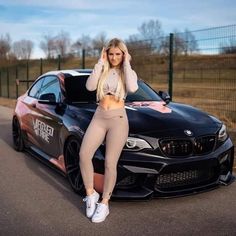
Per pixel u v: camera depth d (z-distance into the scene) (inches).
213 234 159.9
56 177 239.6
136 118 196.2
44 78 280.2
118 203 191.9
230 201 195.2
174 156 183.0
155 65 714.8
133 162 178.1
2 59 1771.7
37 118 260.8
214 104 593.0
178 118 199.2
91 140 172.2
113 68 171.8
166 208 186.7
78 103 227.5
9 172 252.4
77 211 186.2
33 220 176.7
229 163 206.1
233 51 422.6
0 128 434.0
